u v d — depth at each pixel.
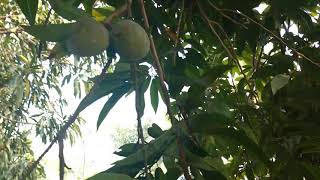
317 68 1.49
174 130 1.22
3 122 4.29
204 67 1.76
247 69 2.18
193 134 1.23
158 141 1.22
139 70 1.44
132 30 1.08
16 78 4.05
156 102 1.55
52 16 3.52
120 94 1.40
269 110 1.53
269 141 1.46
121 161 1.19
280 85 1.46
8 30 3.62
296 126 1.40
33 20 1.11
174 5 1.80
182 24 1.78
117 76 1.39
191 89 1.41
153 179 1.19
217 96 1.81
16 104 4.09
